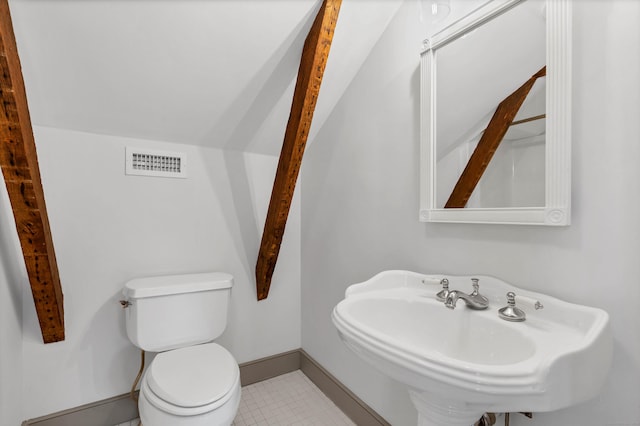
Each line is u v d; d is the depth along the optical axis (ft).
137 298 4.77
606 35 2.55
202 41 4.51
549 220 2.83
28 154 3.48
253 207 6.80
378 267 4.99
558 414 2.84
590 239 2.65
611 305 2.53
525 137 3.05
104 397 5.34
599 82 2.59
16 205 3.64
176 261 5.98
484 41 3.43
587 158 2.67
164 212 5.87
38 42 3.97
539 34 2.95
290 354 7.18
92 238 5.26
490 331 2.91
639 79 2.38
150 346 4.87
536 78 2.97
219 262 6.42
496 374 1.94
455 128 3.73
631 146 2.43
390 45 4.77
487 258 3.45
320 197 6.49
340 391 5.79
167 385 3.92
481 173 3.43
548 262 2.93
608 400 2.56
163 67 4.69
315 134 6.60
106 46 4.25
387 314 3.66
